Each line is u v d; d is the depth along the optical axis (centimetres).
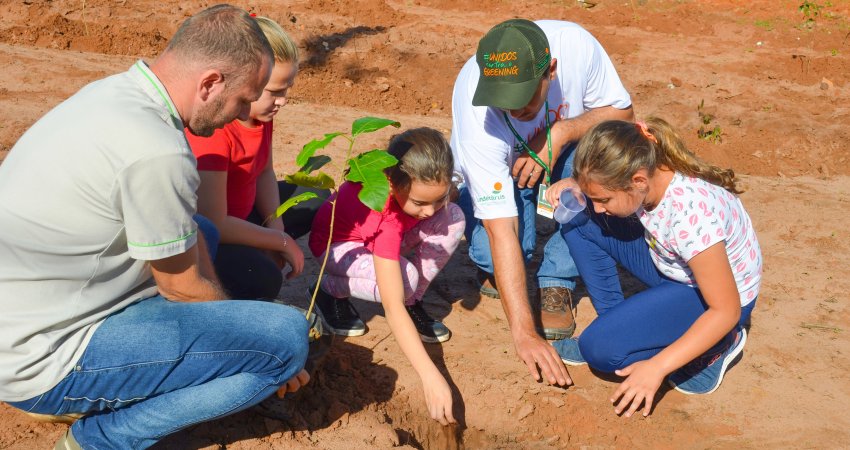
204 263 286
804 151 677
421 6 1095
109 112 239
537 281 441
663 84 822
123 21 919
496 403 347
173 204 243
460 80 370
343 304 383
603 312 386
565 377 341
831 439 332
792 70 866
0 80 711
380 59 855
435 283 441
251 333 269
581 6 1097
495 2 1098
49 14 916
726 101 777
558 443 339
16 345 247
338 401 336
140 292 270
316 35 919
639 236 347
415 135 319
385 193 287
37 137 245
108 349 256
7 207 240
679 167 303
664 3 1106
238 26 250
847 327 407
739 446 329
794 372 372
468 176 354
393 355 371
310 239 383
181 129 255
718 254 302
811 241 500
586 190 304
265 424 319
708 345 314
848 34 993
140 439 274
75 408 267
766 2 1086
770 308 422
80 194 237
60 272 246
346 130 656
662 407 351
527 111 334
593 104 404
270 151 374
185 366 266
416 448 319
